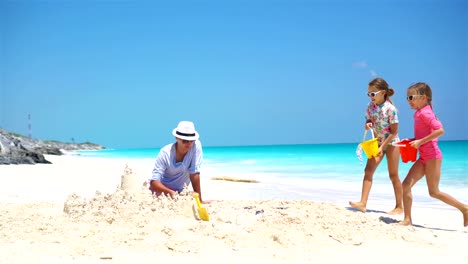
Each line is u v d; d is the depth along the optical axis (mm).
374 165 6379
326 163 22797
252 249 4008
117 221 4539
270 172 17062
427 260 3920
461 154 29906
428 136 5316
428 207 7320
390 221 5539
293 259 3830
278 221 4617
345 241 4320
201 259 3723
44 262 3518
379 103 6426
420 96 5484
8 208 5930
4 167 16516
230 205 5773
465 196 8938
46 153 36312
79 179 12414
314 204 5762
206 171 18125
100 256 3680
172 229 4289
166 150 5551
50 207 6129
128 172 5871
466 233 5086
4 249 3789
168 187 5699
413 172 5484
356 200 8352
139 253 3803
